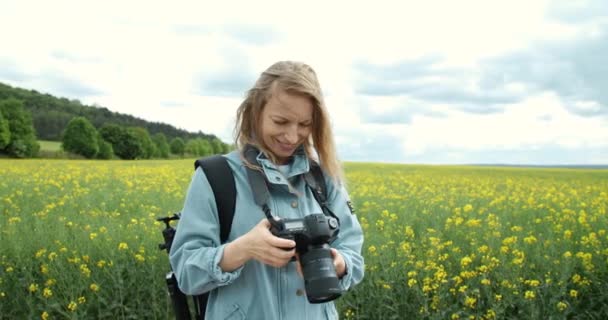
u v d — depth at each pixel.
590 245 4.98
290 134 1.65
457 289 4.38
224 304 1.71
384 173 23.25
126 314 4.59
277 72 1.65
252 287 1.70
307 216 1.63
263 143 1.75
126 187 11.78
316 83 1.67
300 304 1.73
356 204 9.03
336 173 1.85
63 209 7.89
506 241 4.80
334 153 1.81
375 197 10.02
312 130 1.78
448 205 8.73
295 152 1.83
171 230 2.07
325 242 1.63
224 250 1.57
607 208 8.16
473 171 31.72
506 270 4.25
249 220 1.70
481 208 7.77
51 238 5.36
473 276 4.33
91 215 7.16
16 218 6.21
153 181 13.38
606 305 4.08
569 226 6.28
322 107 1.69
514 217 7.36
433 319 4.03
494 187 14.66
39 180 13.04
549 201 9.69
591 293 4.25
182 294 2.01
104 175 15.88
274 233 1.58
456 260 4.82
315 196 1.84
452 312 4.13
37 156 54.56
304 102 1.63
